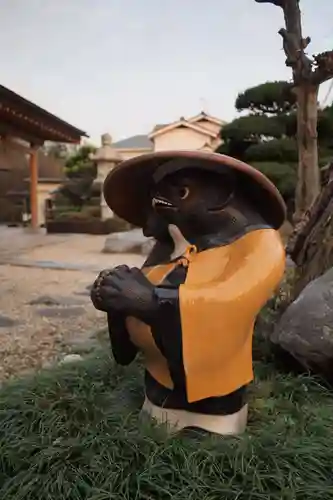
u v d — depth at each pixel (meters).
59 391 2.49
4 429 2.18
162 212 1.91
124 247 11.59
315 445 1.98
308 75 4.89
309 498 1.73
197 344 1.78
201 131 21.03
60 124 15.25
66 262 10.00
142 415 2.12
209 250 1.91
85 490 1.77
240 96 12.76
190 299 1.73
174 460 1.85
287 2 4.91
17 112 12.02
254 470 1.80
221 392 1.92
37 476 1.84
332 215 3.04
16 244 13.18
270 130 11.94
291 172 10.93
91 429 2.07
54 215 18.52
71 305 6.25
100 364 2.96
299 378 2.59
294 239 3.45
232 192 1.92
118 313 1.88
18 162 17.39
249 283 1.77
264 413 2.26
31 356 4.23
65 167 25.23
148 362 2.06
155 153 1.88
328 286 2.61
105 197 2.15
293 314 2.63
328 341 2.44
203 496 1.70
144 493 1.75
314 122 5.02
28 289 7.28
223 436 1.96
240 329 1.81
